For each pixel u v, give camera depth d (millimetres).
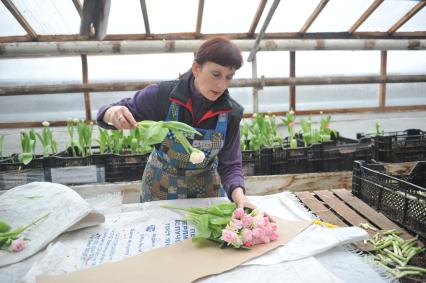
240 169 1385
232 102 1319
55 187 1312
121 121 1025
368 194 1521
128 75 4062
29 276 886
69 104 4051
